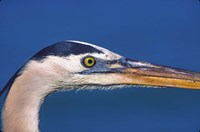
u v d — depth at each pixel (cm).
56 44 934
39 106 909
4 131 889
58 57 923
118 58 977
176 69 983
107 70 966
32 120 892
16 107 889
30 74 902
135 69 978
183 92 1734
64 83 934
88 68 951
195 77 974
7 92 898
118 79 970
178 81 974
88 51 951
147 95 1736
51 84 917
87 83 958
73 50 937
